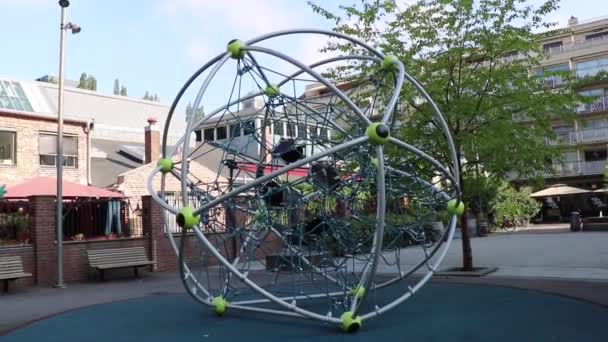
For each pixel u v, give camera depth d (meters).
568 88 13.90
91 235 16.53
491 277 12.77
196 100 7.65
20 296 12.07
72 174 22.83
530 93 13.45
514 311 8.27
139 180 22.33
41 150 22.34
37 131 22.22
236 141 18.38
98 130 29.53
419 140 13.27
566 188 36.94
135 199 21.77
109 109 32.19
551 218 44.59
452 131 13.28
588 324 7.25
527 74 13.91
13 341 7.39
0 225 14.84
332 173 8.08
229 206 8.77
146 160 24.88
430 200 9.43
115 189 21.64
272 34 7.79
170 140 30.25
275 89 8.31
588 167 42.84
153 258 16.42
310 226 8.88
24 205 15.49
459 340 6.54
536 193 37.53
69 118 22.83
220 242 17.16
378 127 6.34
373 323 7.64
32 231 14.16
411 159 10.95
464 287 10.98
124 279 14.89
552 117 13.97
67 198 17.36
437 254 18.81
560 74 13.67
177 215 7.17
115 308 9.86
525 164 13.69
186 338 7.25
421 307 8.80
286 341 6.79
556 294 9.72
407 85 13.27
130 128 30.95
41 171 22.19
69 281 14.53
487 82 13.38
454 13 13.30
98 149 27.06
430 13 13.65
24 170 21.69
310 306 9.02
